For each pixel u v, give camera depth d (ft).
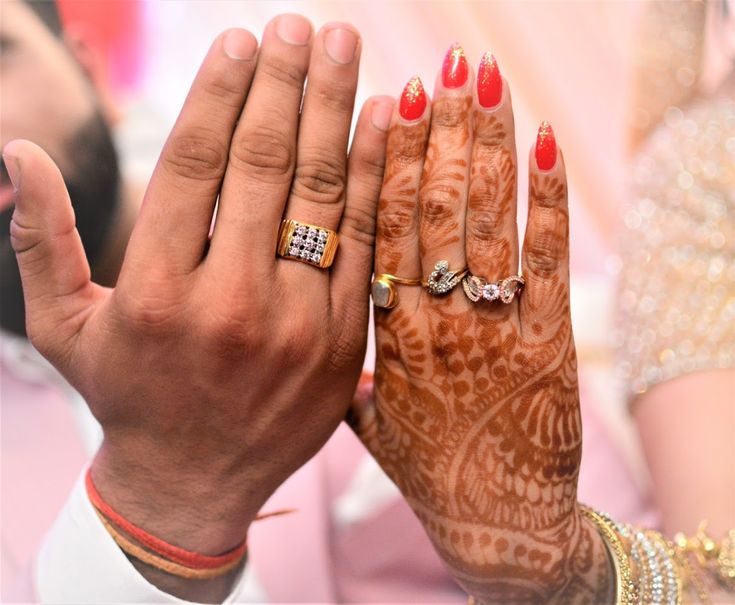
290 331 2.38
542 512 2.49
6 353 4.44
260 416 2.47
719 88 4.24
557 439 2.46
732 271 3.63
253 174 2.31
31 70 4.39
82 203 4.38
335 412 2.59
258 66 2.31
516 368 2.41
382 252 2.45
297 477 4.45
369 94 5.55
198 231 2.32
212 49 2.28
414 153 2.38
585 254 5.87
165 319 2.29
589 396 5.02
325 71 2.35
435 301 2.43
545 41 6.08
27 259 2.39
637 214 4.03
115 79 4.70
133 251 2.31
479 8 5.93
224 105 2.28
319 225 2.42
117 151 4.60
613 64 6.12
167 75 4.89
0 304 4.41
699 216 3.78
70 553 2.62
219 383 2.38
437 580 4.45
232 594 2.85
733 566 2.79
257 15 5.17
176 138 2.27
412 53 5.69
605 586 2.61
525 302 2.40
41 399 4.48
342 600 4.37
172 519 2.59
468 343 2.41
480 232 2.34
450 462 2.49
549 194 2.32
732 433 3.25
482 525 2.50
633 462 4.82
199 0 5.00
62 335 2.43
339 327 2.50
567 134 6.04
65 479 4.34
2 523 4.14
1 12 4.37
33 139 4.34
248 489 2.60
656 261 3.78
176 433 2.47
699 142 3.97
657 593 2.63
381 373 2.56
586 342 5.21
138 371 2.37
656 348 3.57
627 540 2.73
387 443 2.62
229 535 2.68
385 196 2.42
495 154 2.32
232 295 2.29
